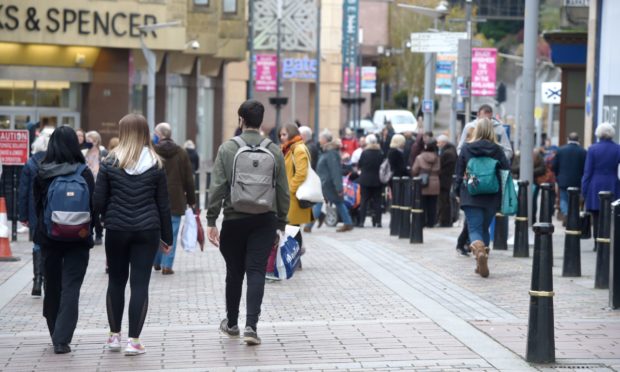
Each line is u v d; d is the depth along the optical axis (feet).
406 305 85.87
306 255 125.59
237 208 67.67
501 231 127.34
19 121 286.05
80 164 68.28
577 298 88.33
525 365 62.80
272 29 395.75
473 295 90.63
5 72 280.31
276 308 85.05
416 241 139.85
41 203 68.33
